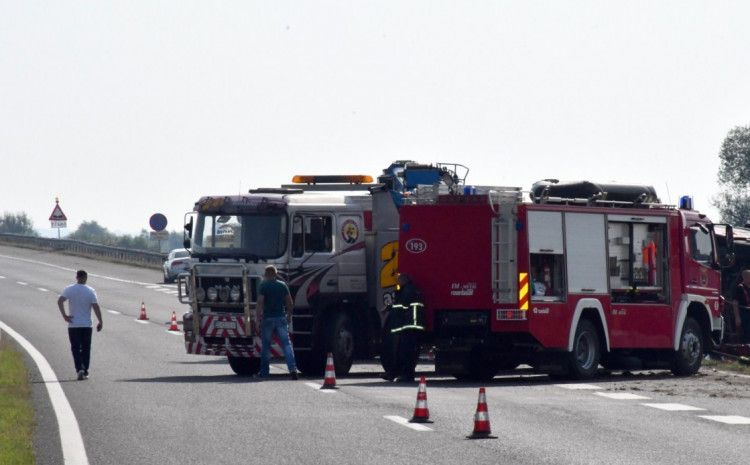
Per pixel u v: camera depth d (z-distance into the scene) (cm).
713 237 8675
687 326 8294
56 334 11012
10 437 4256
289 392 6178
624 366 8688
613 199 8069
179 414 5116
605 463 3797
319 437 4362
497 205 7306
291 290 7688
